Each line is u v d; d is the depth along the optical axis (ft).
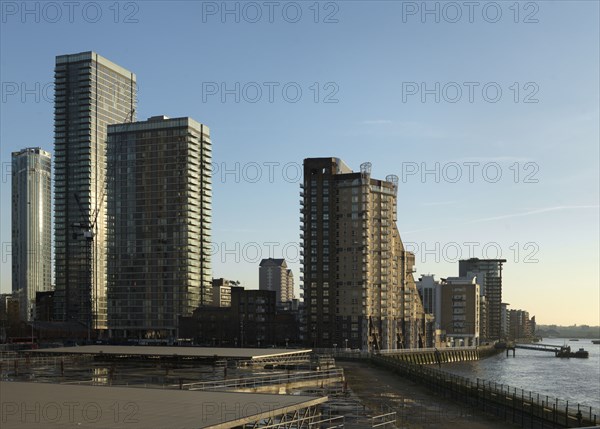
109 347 451.94
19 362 383.45
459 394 340.80
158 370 338.34
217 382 268.62
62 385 174.40
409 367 480.64
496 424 265.95
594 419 226.38
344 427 232.12
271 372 330.34
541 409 253.24
